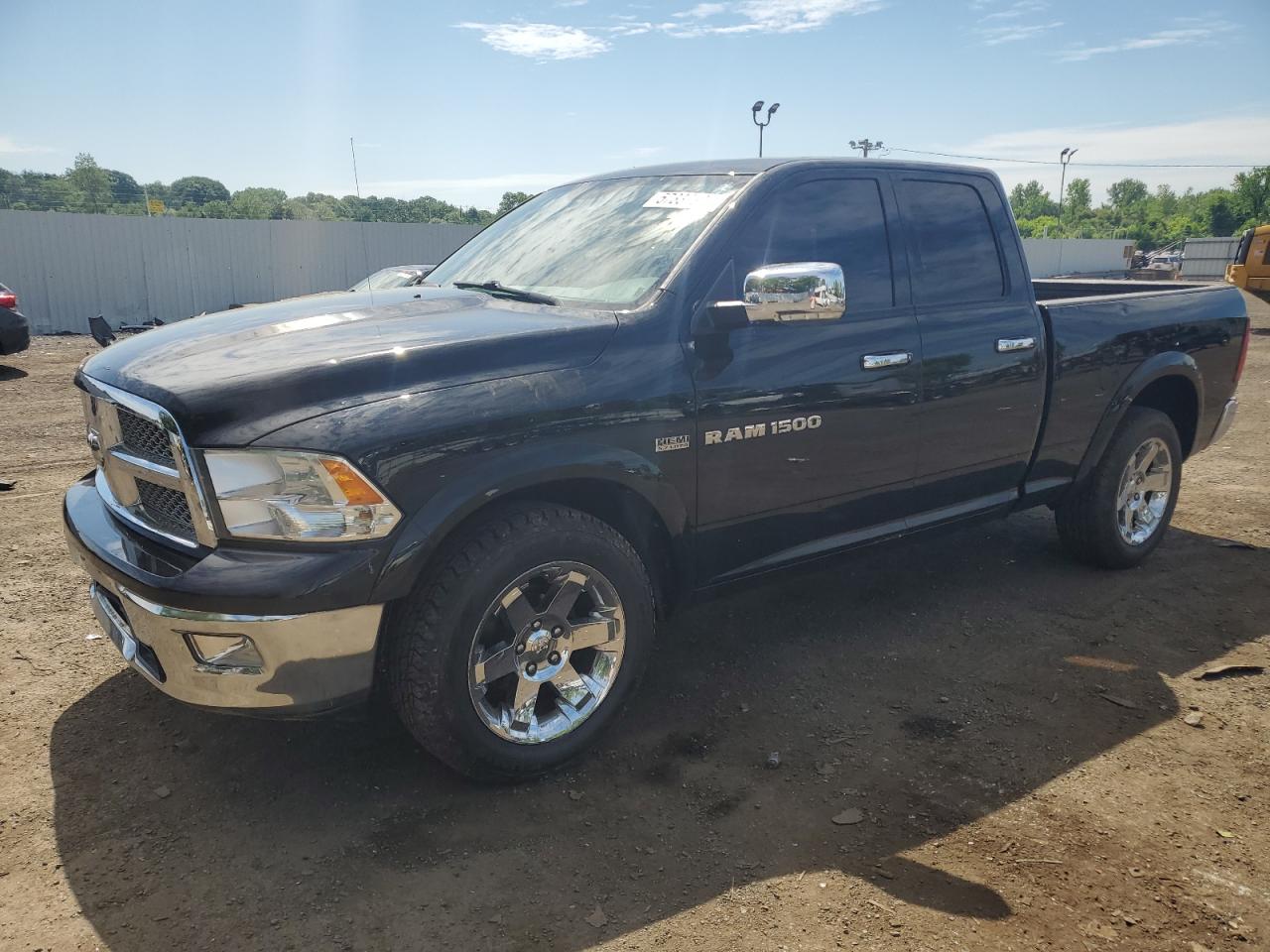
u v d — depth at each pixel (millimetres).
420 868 2549
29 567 4719
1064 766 3045
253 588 2389
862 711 3410
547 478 2732
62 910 2371
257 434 2422
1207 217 97750
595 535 2889
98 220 20891
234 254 22641
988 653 3887
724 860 2582
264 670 2463
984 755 3111
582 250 3559
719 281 3209
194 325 3146
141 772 2992
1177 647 3934
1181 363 4734
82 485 3369
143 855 2592
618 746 3178
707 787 2932
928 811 2801
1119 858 2586
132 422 2756
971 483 4066
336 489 2432
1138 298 4691
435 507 2543
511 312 3135
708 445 3115
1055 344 4199
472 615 2654
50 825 2713
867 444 3580
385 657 2689
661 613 3354
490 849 2629
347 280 24156
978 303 3977
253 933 2301
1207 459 7258
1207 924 2334
